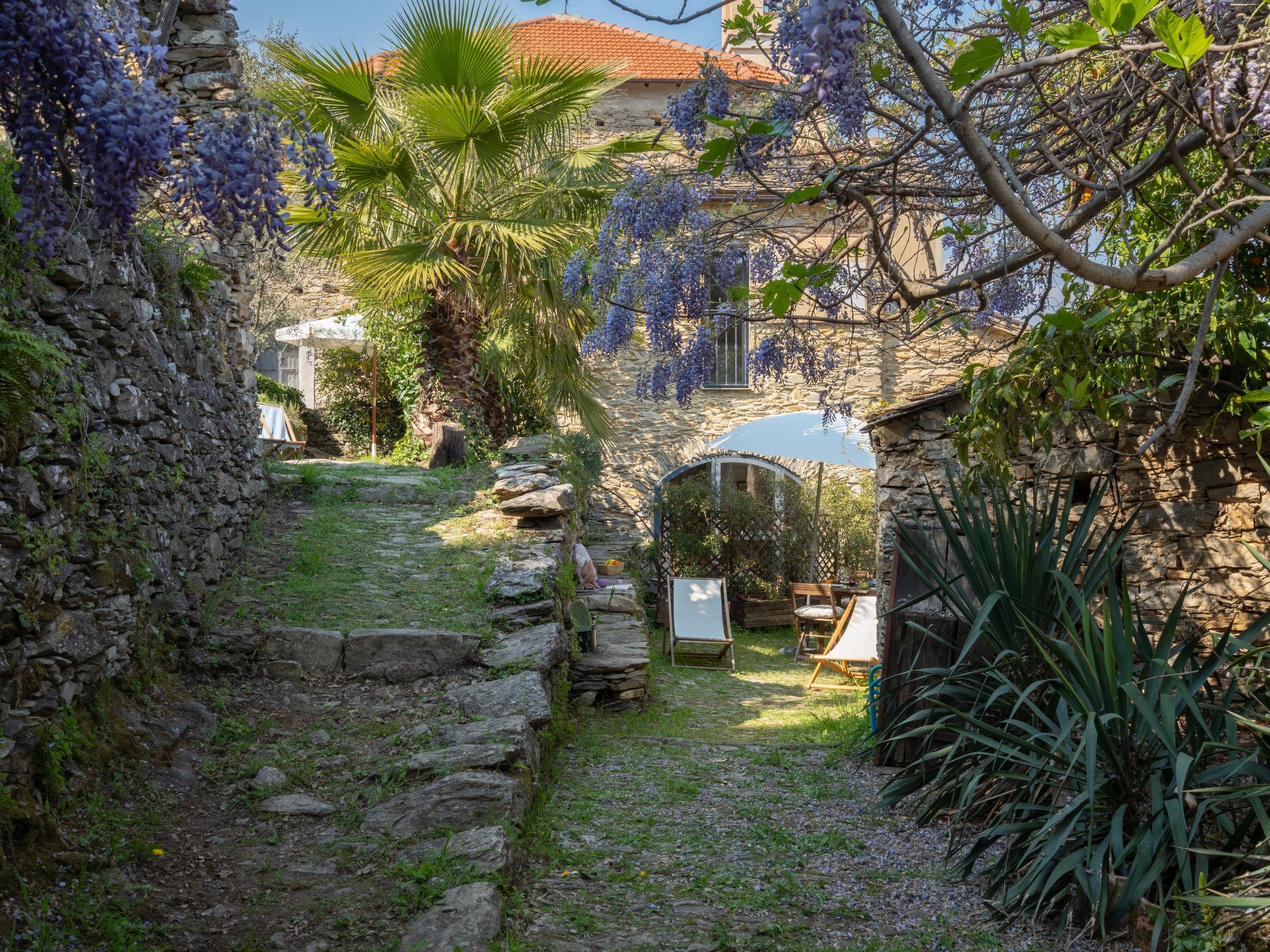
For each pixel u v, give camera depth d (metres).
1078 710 3.65
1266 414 3.24
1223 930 2.88
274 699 5.19
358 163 9.66
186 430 5.77
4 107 1.98
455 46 10.04
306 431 15.57
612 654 8.15
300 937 3.13
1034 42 3.65
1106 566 4.34
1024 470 6.18
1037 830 3.65
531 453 10.48
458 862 3.59
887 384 13.81
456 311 11.31
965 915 3.63
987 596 4.50
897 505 7.07
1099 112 3.40
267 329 17.03
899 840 4.48
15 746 3.33
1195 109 2.49
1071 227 2.83
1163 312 4.57
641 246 3.48
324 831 3.94
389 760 4.54
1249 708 3.66
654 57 15.32
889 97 3.88
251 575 6.66
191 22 6.68
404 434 16.11
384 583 6.76
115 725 4.16
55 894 3.09
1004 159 2.33
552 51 15.17
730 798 5.19
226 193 2.18
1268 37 2.40
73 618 3.92
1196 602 5.45
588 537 13.85
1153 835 3.30
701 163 2.87
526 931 3.37
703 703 8.96
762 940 3.38
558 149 11.33
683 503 14.29
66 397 3.99
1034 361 4.87
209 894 3.38
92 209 2.74
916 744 5.75
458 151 10.09
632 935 3.39
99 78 1.97
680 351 3.79
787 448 10.84
